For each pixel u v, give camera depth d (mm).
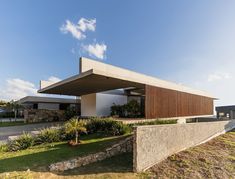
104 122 10055
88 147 7574
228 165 6934
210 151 8711
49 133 8484
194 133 9867
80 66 12109
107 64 13547
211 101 21781
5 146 7473
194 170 6270
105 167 6250
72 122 8570
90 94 16156
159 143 6949
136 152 5918
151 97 11398
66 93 16531
